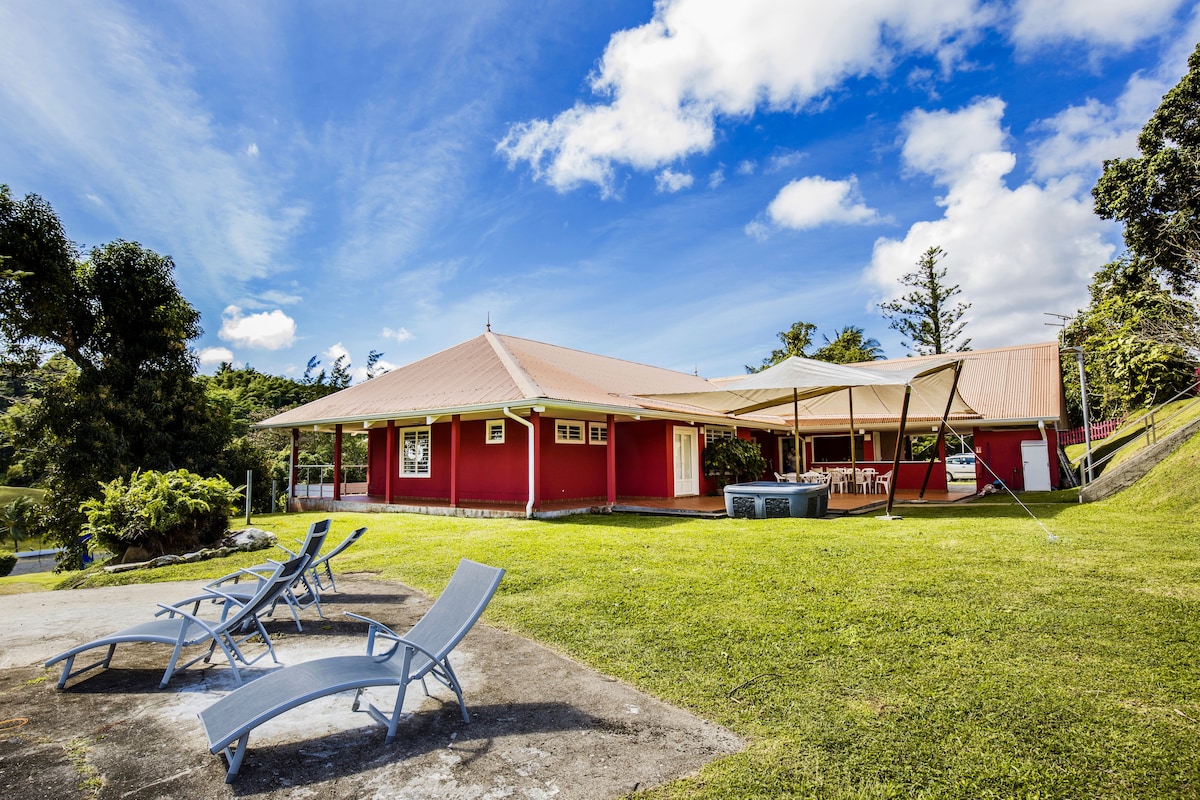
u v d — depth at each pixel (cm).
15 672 460
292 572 495
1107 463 1983
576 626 546
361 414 1672
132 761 319
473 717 371
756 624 525
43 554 2242
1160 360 2319
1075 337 3097
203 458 1886
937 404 1894
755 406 1612
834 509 1474
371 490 2100
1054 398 2077
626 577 717
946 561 733
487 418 1716
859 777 290
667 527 1159
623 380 1988
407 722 366
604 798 279
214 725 294
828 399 1770
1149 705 353
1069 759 300
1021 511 1333
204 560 978
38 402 1697
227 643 475
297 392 5012
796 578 680
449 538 1074
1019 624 496
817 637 487
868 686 393
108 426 1691
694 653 468
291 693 312
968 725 336
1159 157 2316
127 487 1057
